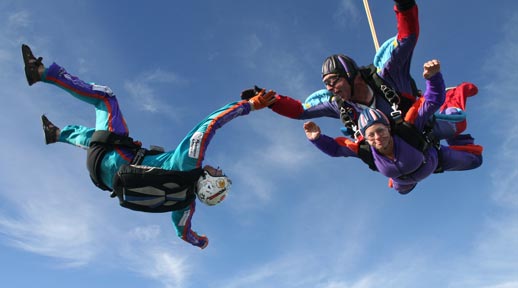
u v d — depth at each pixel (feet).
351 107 17.43
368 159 17.11
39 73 17.22
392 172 16.67
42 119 19.17
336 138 17.89
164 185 16.14
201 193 17.19
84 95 17.61
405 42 15.87
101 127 17.49
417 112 16.10
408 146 16.11
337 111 18.80
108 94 17.89
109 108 17.69
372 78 16.71
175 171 16.25
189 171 16.47
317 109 19.29
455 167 18.29
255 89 19.20
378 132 15.72
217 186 17.26
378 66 16.88
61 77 17.37
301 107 19.47
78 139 18.51
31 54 17.25
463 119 18.22
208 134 16.87
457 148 18.42
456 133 18.30
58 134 19.20
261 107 18.86
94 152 17.29
